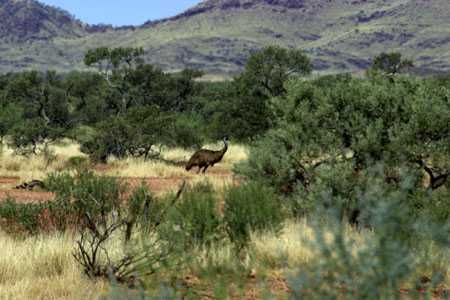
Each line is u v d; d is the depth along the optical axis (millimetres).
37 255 25891
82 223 32062
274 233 28078
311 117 36375
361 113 35844
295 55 121938
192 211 28203
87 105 188875
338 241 12188
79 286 21734
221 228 28625
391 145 33812
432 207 29188
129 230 27375
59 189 35125
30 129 90500
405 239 12766
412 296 13617
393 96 35906
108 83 183750
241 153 93312
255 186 31297
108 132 84188
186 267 24312
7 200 35406
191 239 27312
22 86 171250
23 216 32594
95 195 34031
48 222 32219
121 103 184750
